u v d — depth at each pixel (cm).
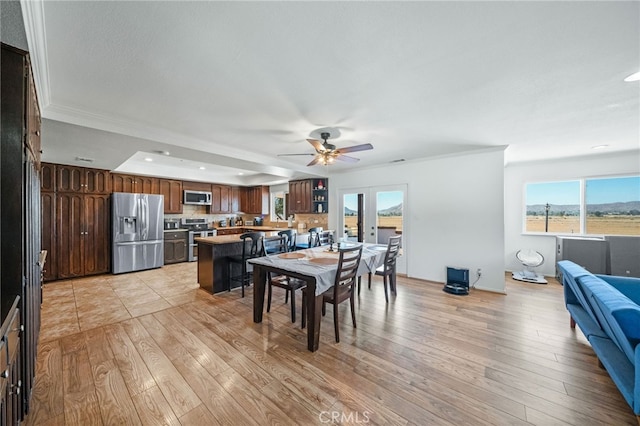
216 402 166
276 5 126
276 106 242
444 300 356
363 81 197
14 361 120
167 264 587
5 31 116
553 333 259
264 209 768
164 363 207
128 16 133
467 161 417
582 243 412
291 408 161
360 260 292
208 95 220
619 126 291
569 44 152
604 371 197
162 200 561
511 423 150
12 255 128
